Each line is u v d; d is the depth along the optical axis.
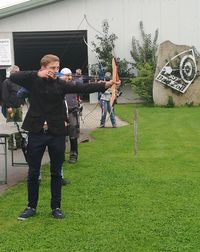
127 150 9.91
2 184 7.29
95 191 6.68
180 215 5.59
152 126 13.74
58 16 22.95
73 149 8.66
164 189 6.73
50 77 5.32
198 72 20.22
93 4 23.05
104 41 22.78
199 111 17.91
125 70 22.44
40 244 4.78
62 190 6.74
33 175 5.51
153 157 9.12
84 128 13.70
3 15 22.56
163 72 20.20
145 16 23.22
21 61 27.84
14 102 9.34
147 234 5.01
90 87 5.31
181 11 23.31
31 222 5.41
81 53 27.58
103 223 5.35
